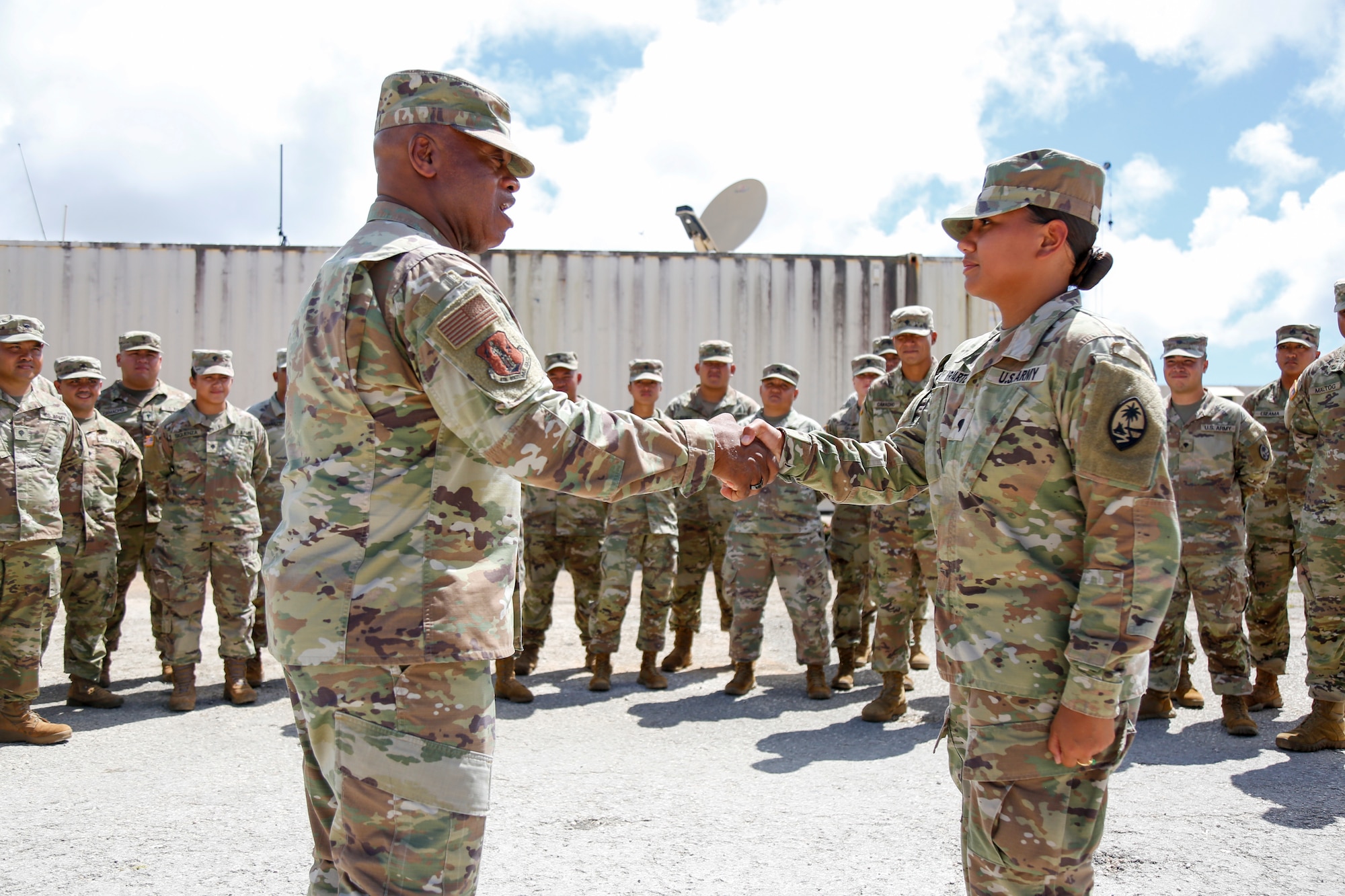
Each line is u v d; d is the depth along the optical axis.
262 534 5.87
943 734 1.91
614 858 2.83
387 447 1.59
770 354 10.43
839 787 3.59
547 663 6.32
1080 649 1.60
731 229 13.41
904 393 5.04
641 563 5.55
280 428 6.11
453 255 1.63
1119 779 3.65
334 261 1.70
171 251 9.99
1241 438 4.46
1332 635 4.03
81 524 4.94
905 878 2.67
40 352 4.52
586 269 10.30
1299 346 5.55
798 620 5.24
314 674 1.57
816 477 2.02
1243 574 4.40
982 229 1.89
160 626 5.21
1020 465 1.71
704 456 1.81
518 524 1.80
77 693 5.05
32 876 2.68
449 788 1.55
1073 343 1.69
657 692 5.45
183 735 4.48
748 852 2.88
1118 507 1.60
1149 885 2.62
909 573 4.72
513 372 1.57
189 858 2.83
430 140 1.80
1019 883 1.70
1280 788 3.51
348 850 1.54
